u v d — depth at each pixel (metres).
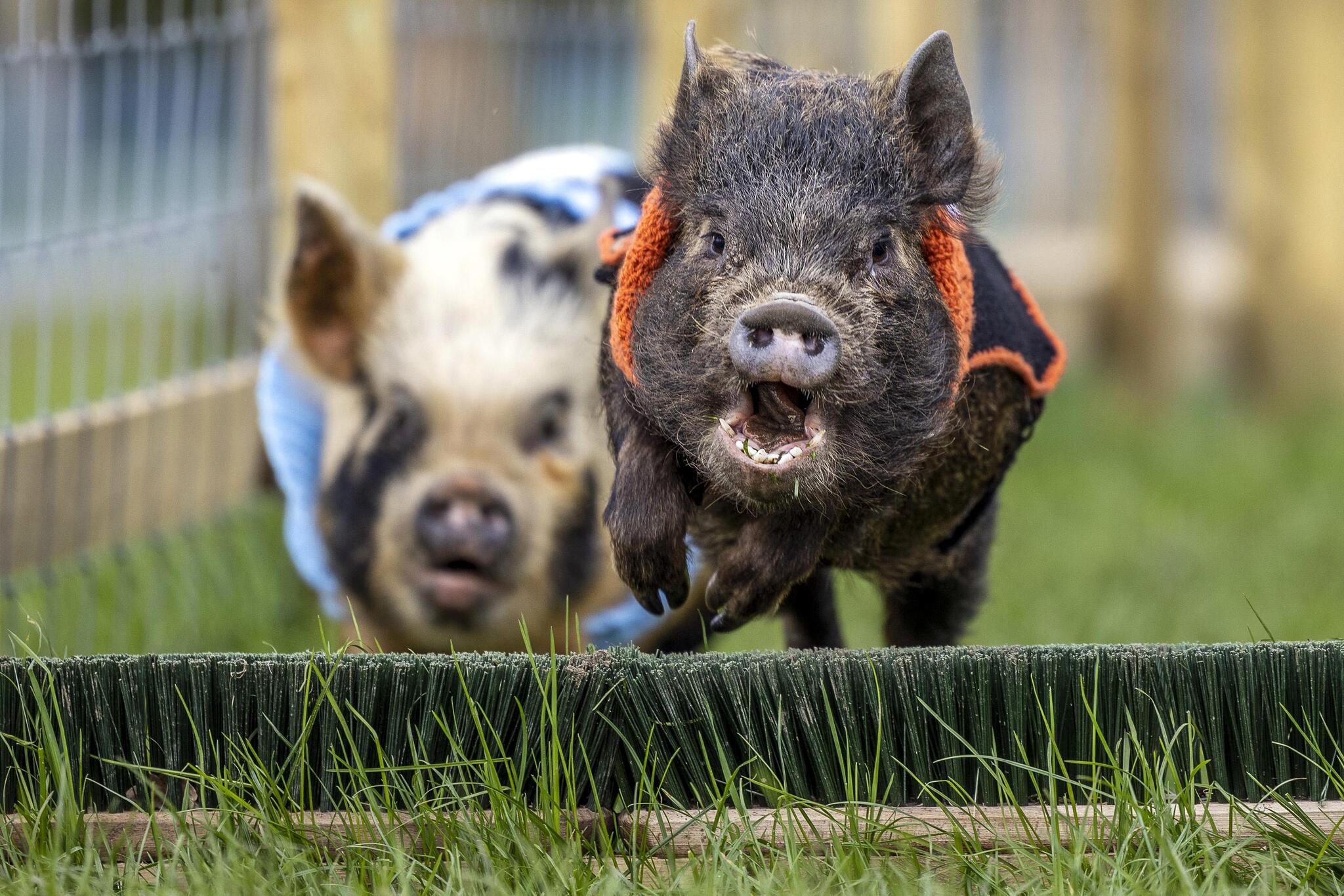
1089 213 23.86
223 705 5.98
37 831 5.65
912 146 6.10
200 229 11.67
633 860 5.62
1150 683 6.06
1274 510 15.01
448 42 14.46
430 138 14.45
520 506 9.23
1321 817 5.91
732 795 5.84
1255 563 12.67
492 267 9.72
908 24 17.36
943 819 5.95
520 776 5.83
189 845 5.63
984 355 6.64
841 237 5.77
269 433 9.91
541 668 5.93
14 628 9.56
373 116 12.08
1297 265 20.81
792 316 5.39
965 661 6.01
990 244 7.60
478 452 9.30
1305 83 20.62
